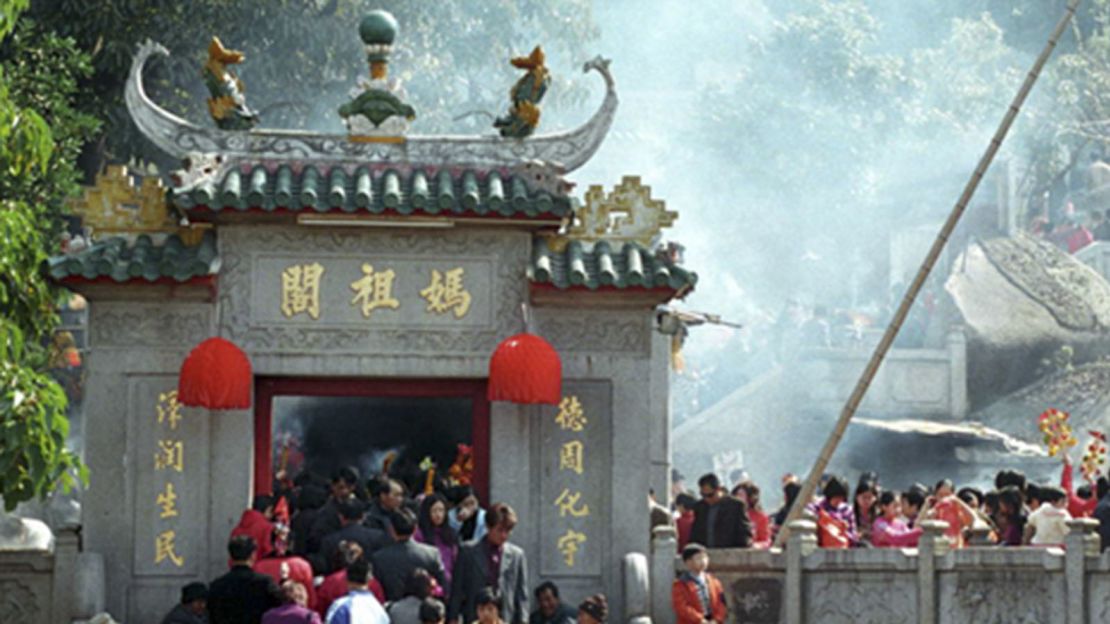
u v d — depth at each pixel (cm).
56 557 2484
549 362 2531
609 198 2698
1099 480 2938
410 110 2680
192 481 2575
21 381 2366
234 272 2602
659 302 2636
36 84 3875
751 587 2542
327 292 2609
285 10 4622
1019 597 2466
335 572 2311
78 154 4266
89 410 2570
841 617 2498
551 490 2625
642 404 2644
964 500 2875
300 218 2569
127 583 2556
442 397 2712
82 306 4191
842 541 2672
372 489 2525
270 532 2472
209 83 2681
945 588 2470
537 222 2598
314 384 2642
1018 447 5053
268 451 2627
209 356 2486
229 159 2630
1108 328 5525
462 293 2627
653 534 2581
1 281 2584
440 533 2484
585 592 2616
